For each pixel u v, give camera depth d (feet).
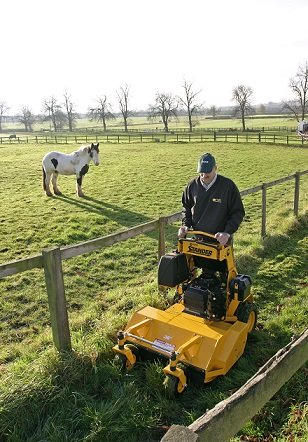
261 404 7.62
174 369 11.67
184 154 95.30
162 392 12.14
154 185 56.90
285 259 24.20
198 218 13.75
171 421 11.16
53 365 12.41
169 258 13.80
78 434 10.50
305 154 92.79
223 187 13.25
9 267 12.08
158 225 19.39
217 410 6.48
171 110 257.96
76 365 12.61
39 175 67.31
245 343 13.96
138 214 41.11
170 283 13.82
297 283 20.86
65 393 11.69
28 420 10.82
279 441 9.85
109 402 11.46
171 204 45.62
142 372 13.09
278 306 18.15
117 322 15.88
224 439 6.56
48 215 40.16
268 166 73.92
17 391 11.26
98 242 15.35
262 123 274.36
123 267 25.81
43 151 115.24
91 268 25.43
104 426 10.40
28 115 349.41
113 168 74.43
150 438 10.59
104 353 13.78
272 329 15.94
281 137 142.31
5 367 14.32
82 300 20.98
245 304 14.49
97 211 42.11
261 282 20.93
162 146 119.96
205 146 116.26
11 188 56.18
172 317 13.75
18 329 18.29
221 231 13.57
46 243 31.55
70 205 44.98
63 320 13.20
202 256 13.41
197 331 12.79
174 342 12.92
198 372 12.10
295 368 8.77
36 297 21.48
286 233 29.53
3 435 10.37
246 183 57.93
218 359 12.34
